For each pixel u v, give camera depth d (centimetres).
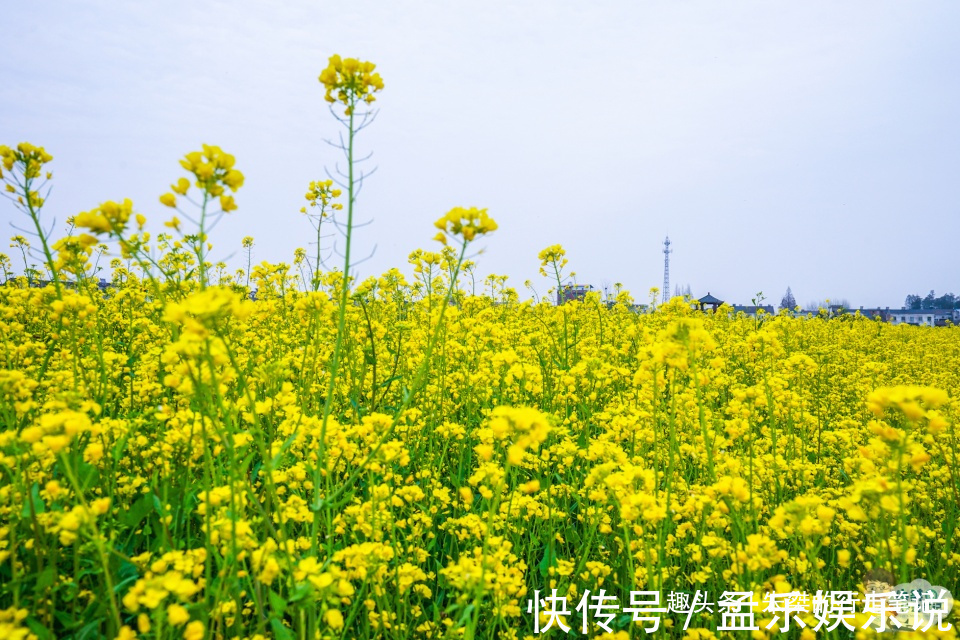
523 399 490
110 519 235
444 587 263
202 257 194
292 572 184
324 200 399
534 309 669
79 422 178
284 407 297
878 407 201
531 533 304
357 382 443
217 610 190
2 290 427
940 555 308
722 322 1081
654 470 295
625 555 289
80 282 384
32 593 219
